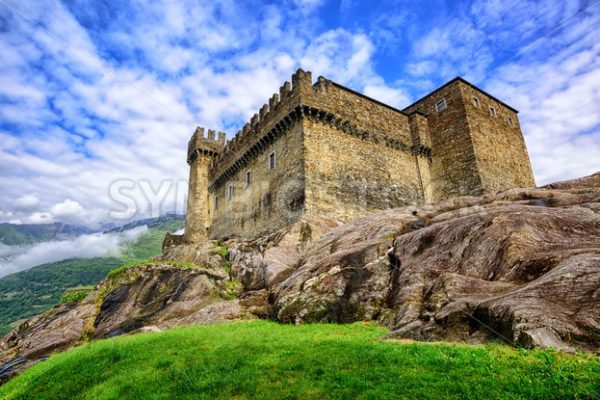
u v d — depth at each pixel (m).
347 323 13.92
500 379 6.36
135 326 20.28
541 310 7.77
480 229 13.27
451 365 7.28
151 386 8.85
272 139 31.59
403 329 10.54
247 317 17.84
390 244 16.69
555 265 9.67
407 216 20.23
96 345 15.05
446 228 14.77
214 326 15.88
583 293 7.80
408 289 12.76
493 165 33.09
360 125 31.17
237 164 36.91
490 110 36.38
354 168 29.47
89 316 22.78
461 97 33.72
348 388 7.02
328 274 15.97
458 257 12.97
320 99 29.09
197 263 27.19
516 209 13.94
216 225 40.81
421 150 34.62
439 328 9.91
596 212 13.02
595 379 5.73
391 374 7.33
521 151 38.03
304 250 22.70
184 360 10.34
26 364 18.55
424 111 36.91
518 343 7.54
